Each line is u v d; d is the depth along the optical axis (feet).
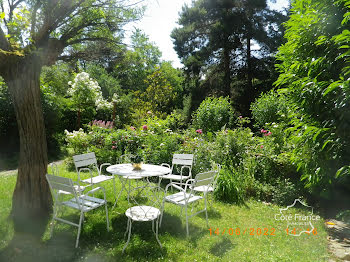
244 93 54.24
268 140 20.40
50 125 34.86
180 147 21.33
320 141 12.28
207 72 61.41
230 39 53.47
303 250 10.18
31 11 11.69
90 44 13.21
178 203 11.16
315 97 12.18
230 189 15.80
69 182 9.80
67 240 10.33
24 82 11.50
